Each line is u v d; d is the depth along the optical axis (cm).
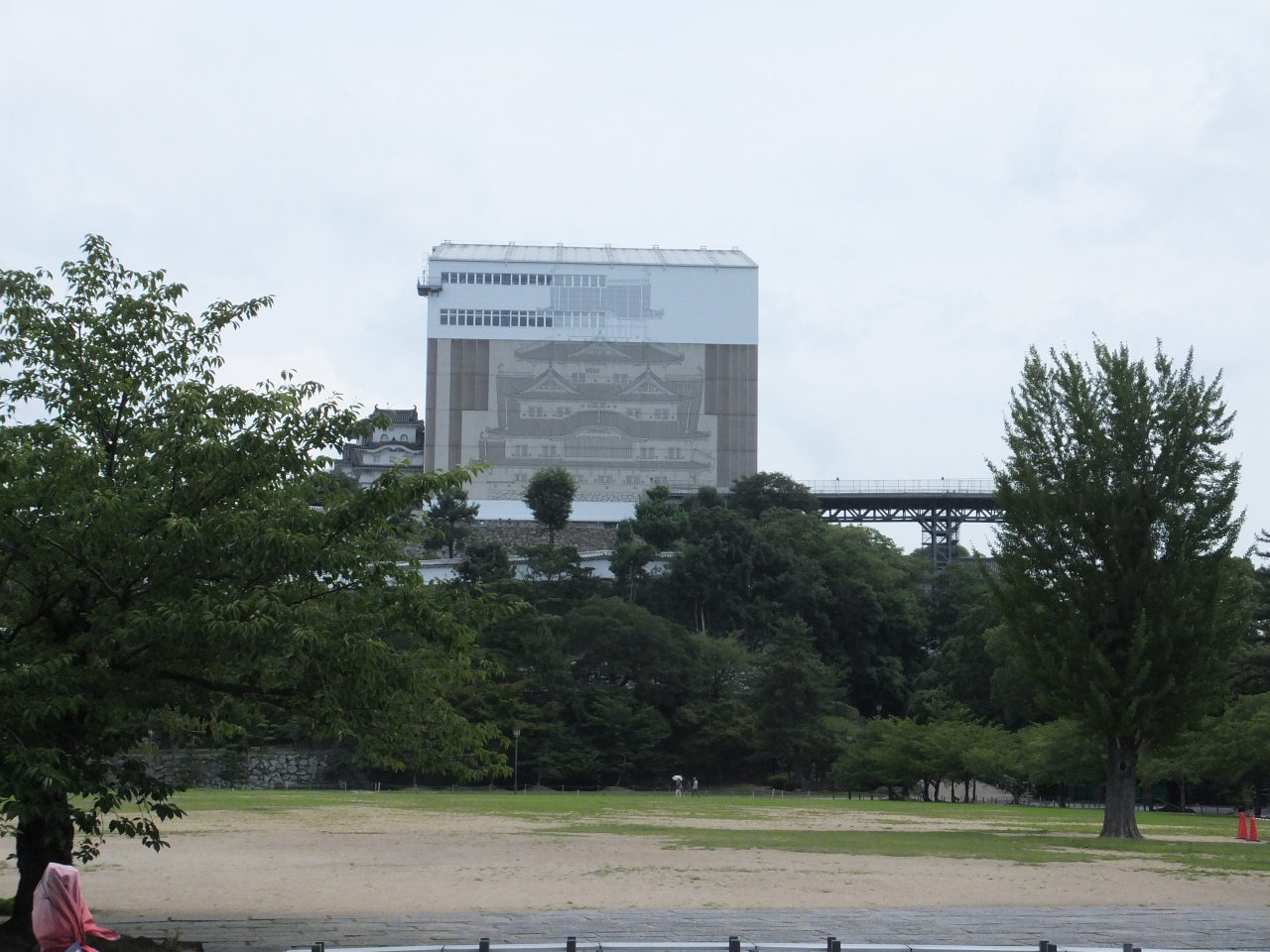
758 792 12662
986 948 1769
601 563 16650
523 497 18088
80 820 2002
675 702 13662
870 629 16562
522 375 18425
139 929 2466
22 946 1947
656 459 18450
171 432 2088
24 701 1894
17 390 2253
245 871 3672
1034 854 4391
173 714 2486
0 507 1975
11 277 2242
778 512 17775
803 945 1691
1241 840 5428
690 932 2439
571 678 13125
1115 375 5566
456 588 2392
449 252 19175
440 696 2427
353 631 2075
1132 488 5438
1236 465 5469
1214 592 5406
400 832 5256
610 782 13012
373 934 2412
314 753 12244
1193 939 2417
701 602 16075
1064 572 5550
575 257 19262
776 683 12962
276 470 2141
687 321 18725
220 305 2381
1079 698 5425
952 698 14075
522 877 3516
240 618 1947
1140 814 8394
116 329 2295
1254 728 8162
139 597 2102
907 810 8206
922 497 18800
